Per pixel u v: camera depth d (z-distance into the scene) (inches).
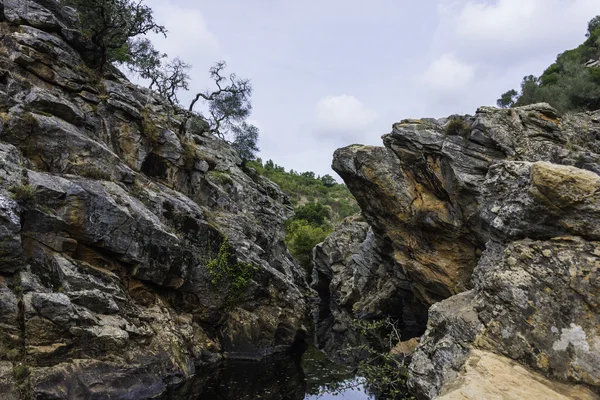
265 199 1392.7
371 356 860.0
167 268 700.0
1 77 681.0
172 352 626.5
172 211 777.6
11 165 565.3
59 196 577.0
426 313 1174.3
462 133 813.2
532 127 751.7
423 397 358.0
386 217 1005.2
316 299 1558.8
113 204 628.7
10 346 455.5
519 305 311.7
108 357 529.7
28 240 546.0
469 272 850.1
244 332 838.5
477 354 301.7
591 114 782.5
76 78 782.5
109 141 804.0
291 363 802.2
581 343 271.9
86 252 611.5
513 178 398.9
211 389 609.0
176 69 1550.2
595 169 637.3
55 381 456.8
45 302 485.7
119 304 594.2
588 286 285.0
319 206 2935.5
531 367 284.7
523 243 345.7
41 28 781.9
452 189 820.6
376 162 965.2
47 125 645.9
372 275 1455.5
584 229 312.5
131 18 999.6
